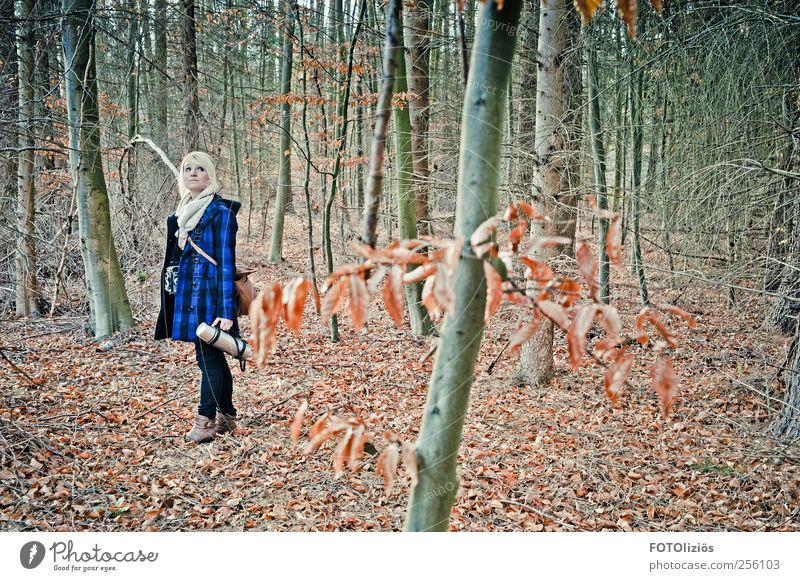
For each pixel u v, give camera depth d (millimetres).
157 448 3711
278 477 3494
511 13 1050
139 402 4398
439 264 982
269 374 5332
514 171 6145
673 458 4020
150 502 3131
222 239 3580
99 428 3900
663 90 7340
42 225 7578
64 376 4879
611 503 3482
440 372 1117
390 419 4520
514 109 7465
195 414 4242
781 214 5535
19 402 4105
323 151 12016
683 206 5656
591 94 6383
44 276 7562
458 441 1135
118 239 7410
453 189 6547
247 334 6500
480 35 1061
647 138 8297
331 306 1005
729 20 5293
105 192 6086
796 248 4996
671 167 6258
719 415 4266
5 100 6293
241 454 3703
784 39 5348
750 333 6027
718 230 5582
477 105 1055
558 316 1055
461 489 3547
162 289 3752
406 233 6734
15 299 7234
